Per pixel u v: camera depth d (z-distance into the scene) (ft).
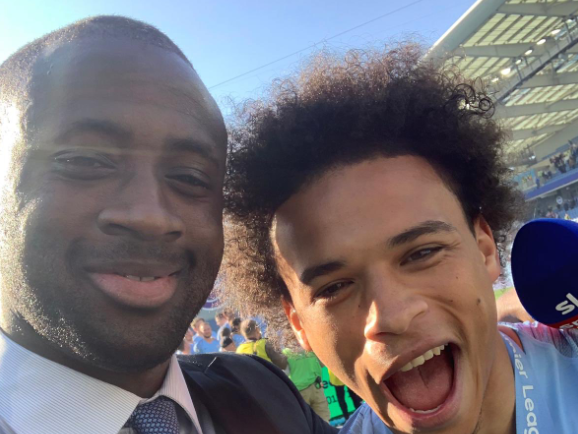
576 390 1.05
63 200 0.88
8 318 0.95
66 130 0.89
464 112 1.24
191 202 1.01
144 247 0.91
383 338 0.95
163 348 0.94
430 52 1.32
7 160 0.91
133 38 0.98
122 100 0.92
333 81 1.20
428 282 0.97
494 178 1.30
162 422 1.01
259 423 1.18
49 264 0.87
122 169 0.92
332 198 1.04
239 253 1.48
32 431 0.90
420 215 1.00
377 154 1.07
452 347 1.00
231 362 1.36
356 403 3.07
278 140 1.18
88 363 0.92
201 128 1.01
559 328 1.12
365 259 0.99
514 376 1.07
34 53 0.95
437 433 0.96
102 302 0.89
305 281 1.07
